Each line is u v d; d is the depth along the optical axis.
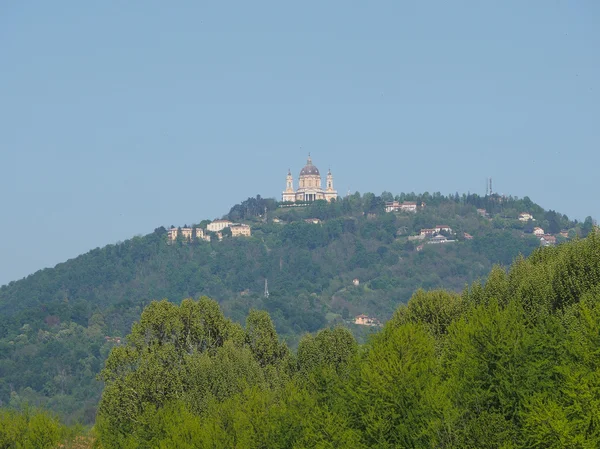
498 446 193.62
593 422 183.62
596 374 191.88
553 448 182.88
